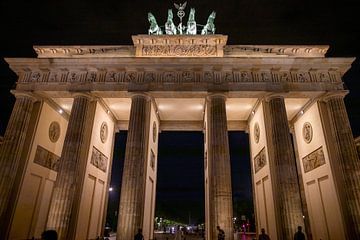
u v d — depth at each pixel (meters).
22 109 38.59
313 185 41.84
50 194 43.78
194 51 41.69
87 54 42.00
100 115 43.38
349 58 38.38
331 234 36.50
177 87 38.62
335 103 37.97
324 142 38.00
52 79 39.91
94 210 41.59
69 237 33.03
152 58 38.78
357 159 34.81
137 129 36.47
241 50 41.88
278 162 35.03
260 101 41.53
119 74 39.94
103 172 45.47
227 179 34.09
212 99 38.50
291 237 31.33
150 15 46.78
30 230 38.25
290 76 39.28
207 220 39.50
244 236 56.19
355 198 33.09
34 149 39.06
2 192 34.28
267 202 39.25
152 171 44.00
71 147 35.84
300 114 46.00
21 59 39.69
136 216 32.53
